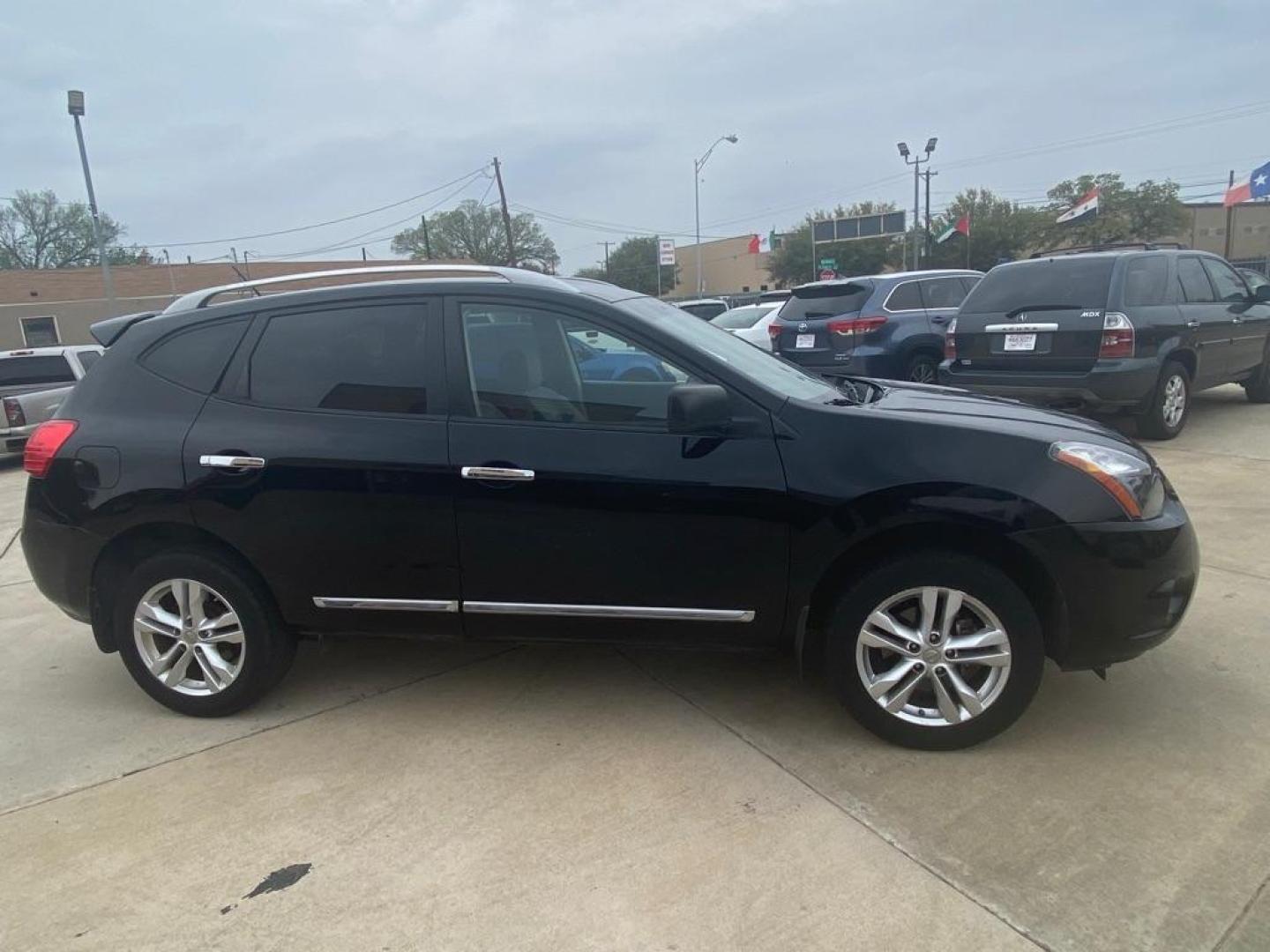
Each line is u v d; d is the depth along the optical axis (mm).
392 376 3182
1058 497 2777
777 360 3814
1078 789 2748
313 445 3137
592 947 2180
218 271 48188
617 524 3008
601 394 3104
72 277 44031
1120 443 3102
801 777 2877
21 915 2354
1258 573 4473
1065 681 3459
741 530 2951
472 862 2514
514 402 3105
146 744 3252
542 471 3010
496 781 2920
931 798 2734
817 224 50875
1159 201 46938
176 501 3223
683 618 3076
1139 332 7004
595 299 3189
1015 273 7633
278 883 2451
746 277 69812
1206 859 2402
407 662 3877
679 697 3459
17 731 3391
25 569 5770
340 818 2742
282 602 3279
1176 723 3115
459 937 2229
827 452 2908
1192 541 2967
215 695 3377
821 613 3156
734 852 2512
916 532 2924
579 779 2910
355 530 3145
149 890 2439
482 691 3574
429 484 3076
